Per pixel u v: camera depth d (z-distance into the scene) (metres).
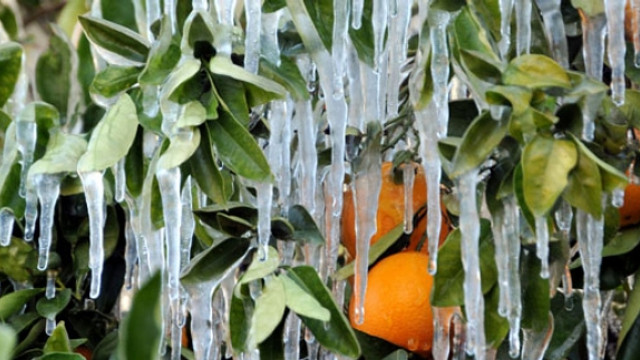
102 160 1.58
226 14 1.63
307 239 1.64
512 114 1.52
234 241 1.62
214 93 1.55
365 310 1.67
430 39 1.59
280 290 1.56
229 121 1.54
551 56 1.63
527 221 1.55
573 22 1.69
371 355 1.67
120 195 1.63
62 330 1.64
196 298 1.60
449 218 1.69
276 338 1.59
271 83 1.55
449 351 1.66
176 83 1.53
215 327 1.71
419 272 1.67
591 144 1.57
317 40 1.62
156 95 1.60
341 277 1.69
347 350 1.56
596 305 1.57
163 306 1.64
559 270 1.60
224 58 1.56
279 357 1.58
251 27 1.61
